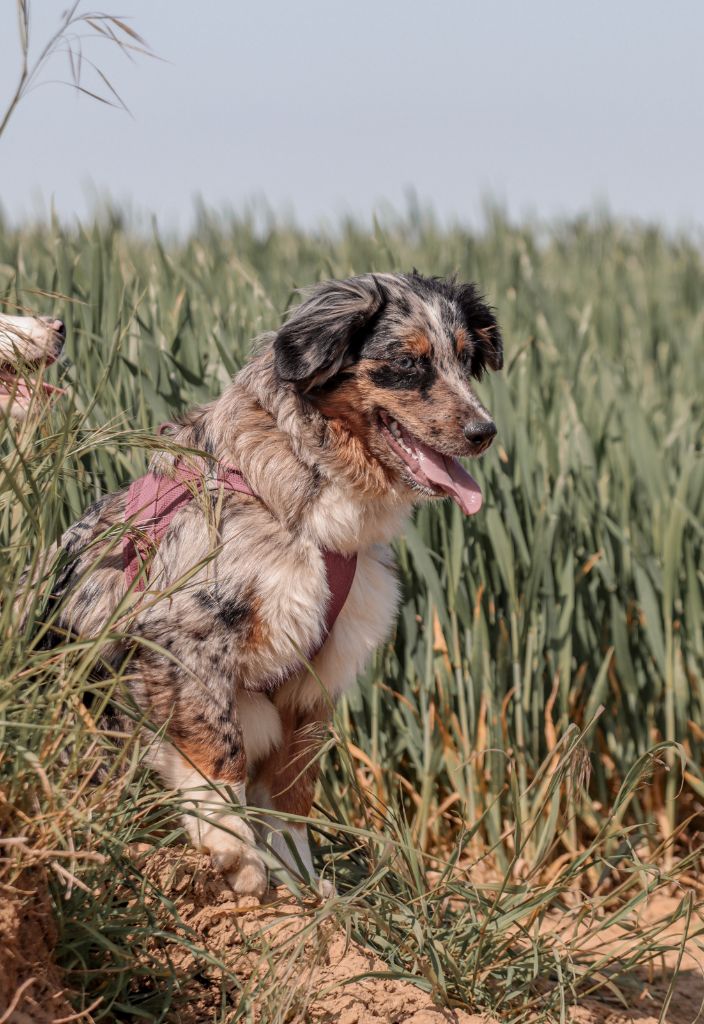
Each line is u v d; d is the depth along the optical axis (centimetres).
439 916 392
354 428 409
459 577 533
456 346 429
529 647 534
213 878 363
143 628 382
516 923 380
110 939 312
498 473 549
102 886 316
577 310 1067
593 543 587
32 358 413
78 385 513
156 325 600
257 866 374
